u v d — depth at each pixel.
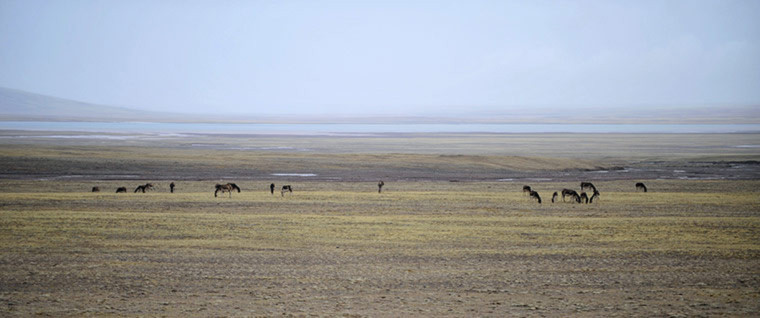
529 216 37.00
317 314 16.05
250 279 20.45
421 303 17.33
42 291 18.55
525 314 16.12
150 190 51.16
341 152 95.12
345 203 42.53
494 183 58.66
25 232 29.28
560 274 21.47
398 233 30.41
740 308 16.72
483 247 26.89
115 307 16.64
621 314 16.08
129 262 23.08
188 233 29.84
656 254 25.28
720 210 39.78
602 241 28.41
